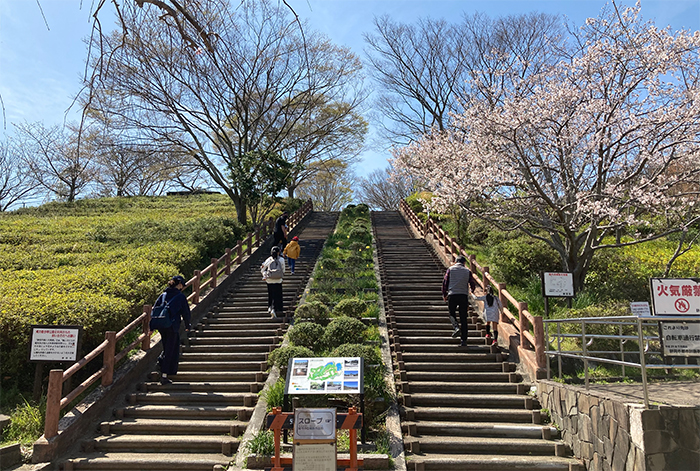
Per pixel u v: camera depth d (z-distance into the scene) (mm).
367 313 9703
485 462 5324
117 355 7328
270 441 5379
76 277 9703
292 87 20891
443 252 15305
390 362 7738
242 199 20266
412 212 24422
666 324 4648
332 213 30562
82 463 5434
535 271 12148
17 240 15477
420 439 5820
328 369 5277
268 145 22906
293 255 13523
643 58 10594
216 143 21531
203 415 6555
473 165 12531
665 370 7160
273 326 9680
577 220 11062
